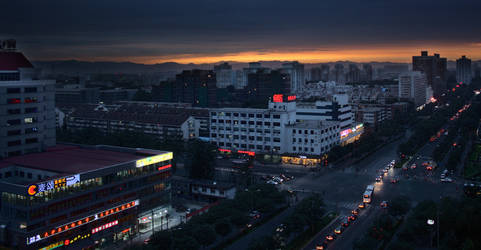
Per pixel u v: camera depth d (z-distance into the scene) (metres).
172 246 117.94
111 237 140.00
